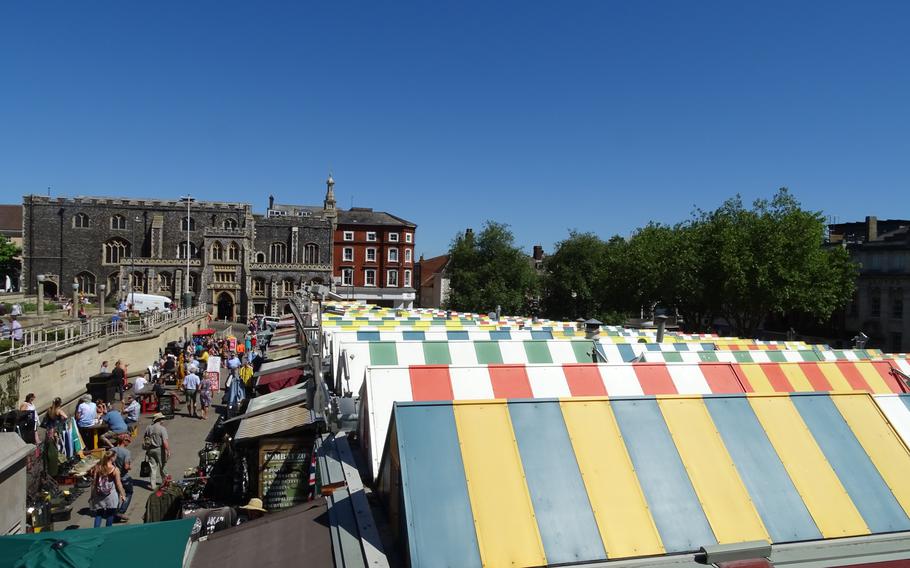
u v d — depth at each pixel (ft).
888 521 18.45
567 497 17.04
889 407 22.33
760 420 20.58
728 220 165.48
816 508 18.31
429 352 42.19
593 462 18.07
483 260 245.86
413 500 16.17
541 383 30.25
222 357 119.24
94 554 16.99
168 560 16.65
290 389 49.62
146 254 274.57
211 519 30.68
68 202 271.08
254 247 283.59
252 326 197.67
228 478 43.37
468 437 17.90
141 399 78.28
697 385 33.45
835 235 234.38
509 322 83.51
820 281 158.30
